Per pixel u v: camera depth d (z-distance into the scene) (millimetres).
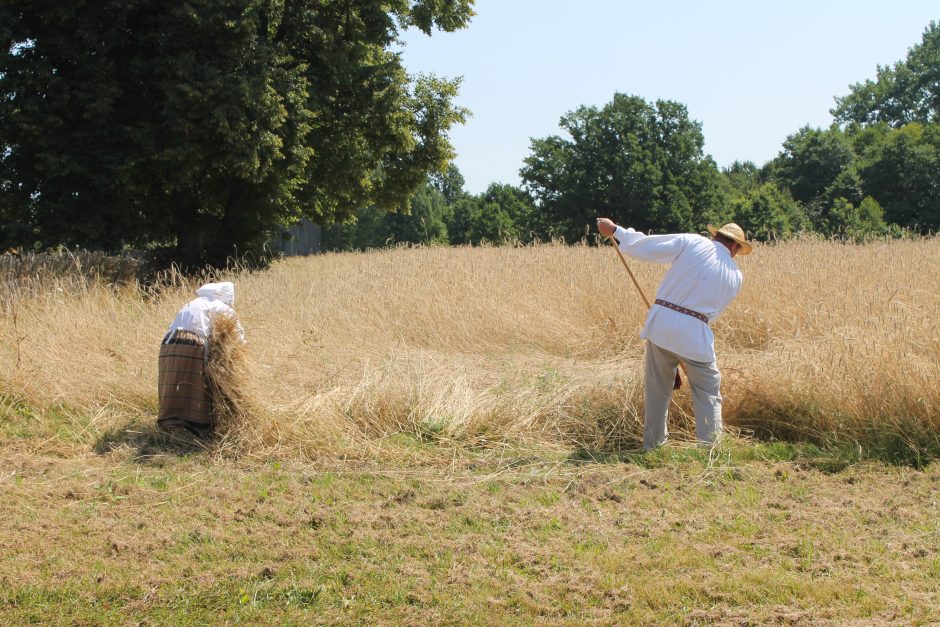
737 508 4941
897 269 11133
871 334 6953
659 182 57250
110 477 5500
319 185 21938
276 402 7035
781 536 4461
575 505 5039
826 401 6379
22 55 16828
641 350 9398
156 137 17047
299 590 3855
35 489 5199
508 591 3867
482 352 10039
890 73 85812
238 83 16656
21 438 6352
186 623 3584
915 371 6129
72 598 3777
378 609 3703
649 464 5855
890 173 61469
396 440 6449
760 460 5930
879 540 4398
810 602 3719
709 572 4023
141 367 7816
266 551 4309
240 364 6422
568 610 3691
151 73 17516
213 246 20469
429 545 4387
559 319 10586
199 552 4297
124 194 17391
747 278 10578
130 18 17438
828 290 9953
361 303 11211
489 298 11195
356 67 20375
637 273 11906
